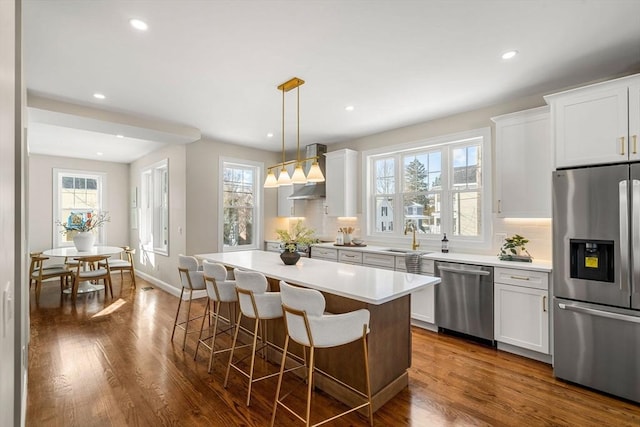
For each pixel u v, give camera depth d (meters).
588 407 2.26
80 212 6.89
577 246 2.58
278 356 2.95
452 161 4.21
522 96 3.46
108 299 5.07
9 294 0.85
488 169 3.75
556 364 2.64
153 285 6.07
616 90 2.44
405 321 2.55
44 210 6.44
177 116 4.06
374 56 2.61
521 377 2.67
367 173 5.08
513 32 2.28
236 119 4.21
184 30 2.23
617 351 2.35
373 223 5.11
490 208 3.74
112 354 3.08
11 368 0.89
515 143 3.30
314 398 2.39
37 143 5.51
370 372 2.23
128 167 7.54
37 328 3.78
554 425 2.07
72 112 3.57
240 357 3.06
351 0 1.94
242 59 2.64
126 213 7.47
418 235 4.49
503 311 3.13
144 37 2.31
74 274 5.37
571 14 2.08
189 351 3.17
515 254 3.37
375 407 2.23
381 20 2.14
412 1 1.95
